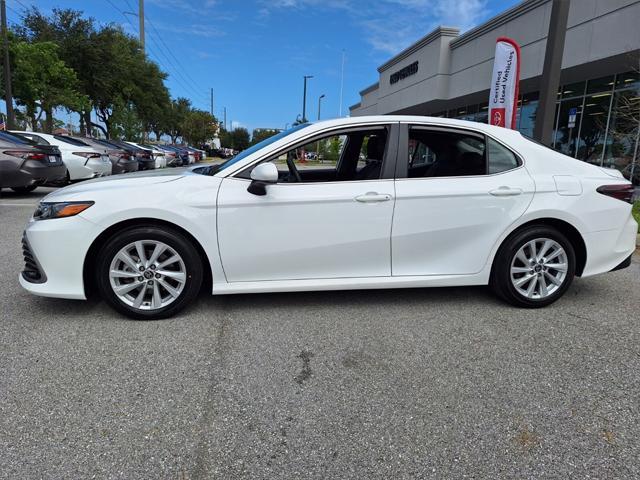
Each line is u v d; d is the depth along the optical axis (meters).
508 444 2.14
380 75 26.98
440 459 2.04
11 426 2.20
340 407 2.41
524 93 16.77
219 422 2.27
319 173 4.08
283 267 3.52
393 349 3.08
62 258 3.29
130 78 31.39
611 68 12.24
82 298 3.38
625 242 3.93
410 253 3.63
